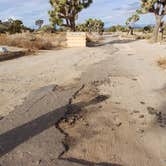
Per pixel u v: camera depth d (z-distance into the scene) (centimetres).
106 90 1000
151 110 787
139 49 2738
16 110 755
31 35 3350
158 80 1177
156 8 3906
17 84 1071
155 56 2050
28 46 2631
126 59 1873
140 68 1480
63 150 535
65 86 1054
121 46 3238
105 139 594
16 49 2388
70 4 3716
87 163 492
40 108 775
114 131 638
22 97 885
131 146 565
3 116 708
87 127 656
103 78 1206
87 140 586
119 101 868
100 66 1545
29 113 732
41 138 585
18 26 5084
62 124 668
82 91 980
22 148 539
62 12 3778
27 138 583
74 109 783
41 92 950
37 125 654
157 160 512
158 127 667
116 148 554
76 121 692
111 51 2506
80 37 3209
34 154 517
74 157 512
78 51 2505
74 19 3831
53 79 1180
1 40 2764
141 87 1053
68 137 597
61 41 3222
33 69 1430
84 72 1349
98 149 547
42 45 2764
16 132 611
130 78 1215
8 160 494
